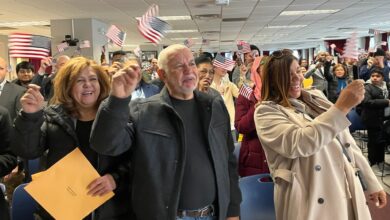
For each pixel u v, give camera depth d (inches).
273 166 64.7
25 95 56.1
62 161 55.4
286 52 67.6
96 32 375.9
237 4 311.4
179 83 56.4
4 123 72.6
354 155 67.6
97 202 54.8
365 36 669.9
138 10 319.9
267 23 464.1
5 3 274.7
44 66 80.5
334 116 56.3
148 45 738.2
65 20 367.6
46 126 63.2
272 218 74.4
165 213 53.0
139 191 53.7
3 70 141.0
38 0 265.6
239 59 243.6
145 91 123.4
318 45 919.7
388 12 391.2
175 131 55.3
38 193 53.4
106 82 65.0
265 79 68.3
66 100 63.9
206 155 58.3
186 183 56.0
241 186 75.4
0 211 73.7
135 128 54.1
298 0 300.4
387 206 134.6
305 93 69.3
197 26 466.3
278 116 63.1
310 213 59.8
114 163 58.2
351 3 324.5
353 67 187.6
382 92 186.4
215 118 59.8
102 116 49.0
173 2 287.3
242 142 101.6
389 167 184.1
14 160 73.4
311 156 61.1
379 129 180.1
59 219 53.1
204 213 57.2
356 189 62.9
